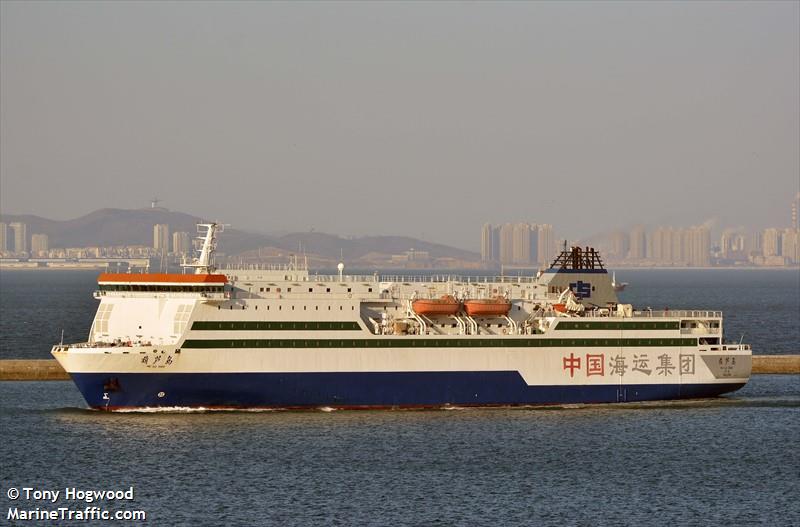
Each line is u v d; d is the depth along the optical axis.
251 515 182.38
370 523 179.12
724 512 188.12
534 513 185.75
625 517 184.62
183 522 179.00
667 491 199.62
